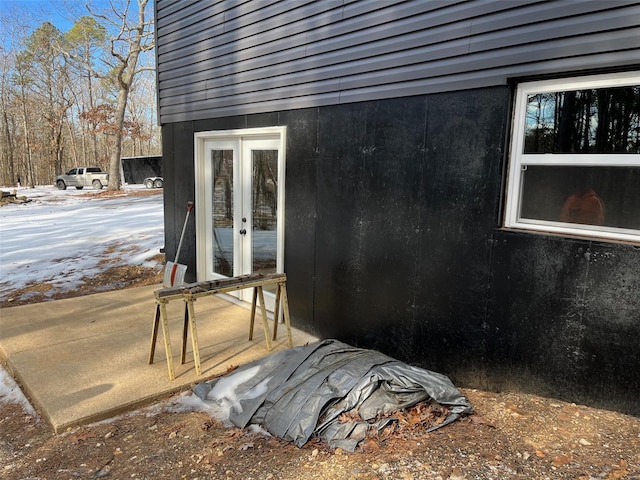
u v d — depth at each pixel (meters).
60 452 2.71
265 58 4.77
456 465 2.21
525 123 2.96
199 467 2.48
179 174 6.49
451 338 3.36
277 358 3.50
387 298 3.78
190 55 5.94
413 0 3.40
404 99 3.52
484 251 3.12
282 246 4.79
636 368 2.54
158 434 2.88
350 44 3.88
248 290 5.54
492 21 2.97
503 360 3.08
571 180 2.81
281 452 2.56
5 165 41.62
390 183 3.68
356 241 4.00
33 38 35.44
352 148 3.96
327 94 4.13
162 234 10.76
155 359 3.92
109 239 10.44
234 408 3.06
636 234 2.58
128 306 5.46
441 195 3.34
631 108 2.55
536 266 2.87
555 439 2.40
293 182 4.59
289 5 4.42
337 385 2.87
